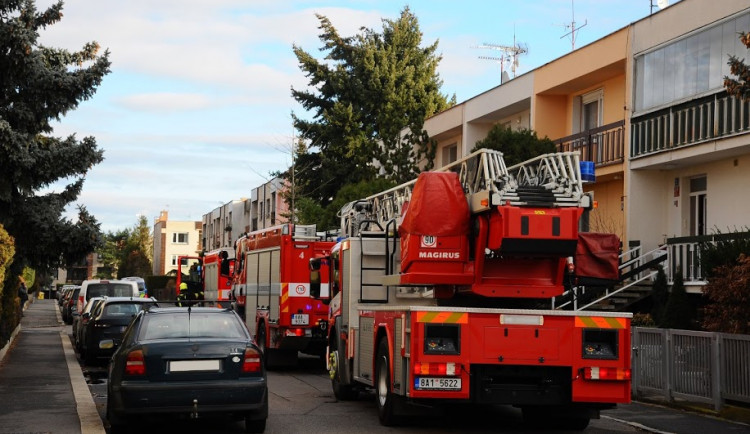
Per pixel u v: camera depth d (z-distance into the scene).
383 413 12.30
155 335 11.25
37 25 19.64
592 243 13.27
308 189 52.19
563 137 29.88
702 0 21.83
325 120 52.47
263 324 22.23
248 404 10.88
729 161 22.31
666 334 15.06
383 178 34.59
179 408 10.63
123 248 132.25
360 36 56.03
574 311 11.27
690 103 22.09
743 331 14.15
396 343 11.70
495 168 11.96
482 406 15.19
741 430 12.11
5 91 18.98
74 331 30.97
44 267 21.17
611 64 25.64
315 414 13.45
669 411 14.34
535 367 11.31
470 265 12.37
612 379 11.24
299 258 20.91
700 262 18.52
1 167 18.47
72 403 13.73
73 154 19.09
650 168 24.36
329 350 16.14
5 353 23.89
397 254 14.62
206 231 101.31
